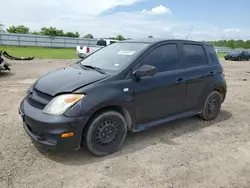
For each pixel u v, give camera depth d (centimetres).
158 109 414
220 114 583
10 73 1075
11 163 325
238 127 499
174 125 493
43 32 5297
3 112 529
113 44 481
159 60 416
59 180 295
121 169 323
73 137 316
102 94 335
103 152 353
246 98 769
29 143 383
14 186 279
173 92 429
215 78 512
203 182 302
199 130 472
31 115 324
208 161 353
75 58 2173
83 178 301
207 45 524
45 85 351
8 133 418
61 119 309
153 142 408
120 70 369
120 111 373
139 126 394
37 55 2345
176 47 452
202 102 497
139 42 437
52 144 313
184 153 374
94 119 335
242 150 394
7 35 3641
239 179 312
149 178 306
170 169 328
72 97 318
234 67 2077
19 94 695
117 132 366
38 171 311
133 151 374
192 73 461
